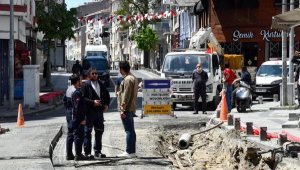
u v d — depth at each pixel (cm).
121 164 1570
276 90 3834
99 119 1644
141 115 2805
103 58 5672
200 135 2284
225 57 4206
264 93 3847
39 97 3753
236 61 4225
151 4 9075
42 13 5225
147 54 10669
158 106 2800
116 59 13200
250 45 5781
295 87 3297
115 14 9344
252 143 1773
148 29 9212
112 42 13675
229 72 2902
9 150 1741
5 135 2120
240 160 1700
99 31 13338
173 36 8788
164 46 9562
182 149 2031
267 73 3944
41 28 5259
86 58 5653
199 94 3012
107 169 1495
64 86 5900
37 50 7369
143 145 1948
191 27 7400
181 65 3247
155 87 2798
